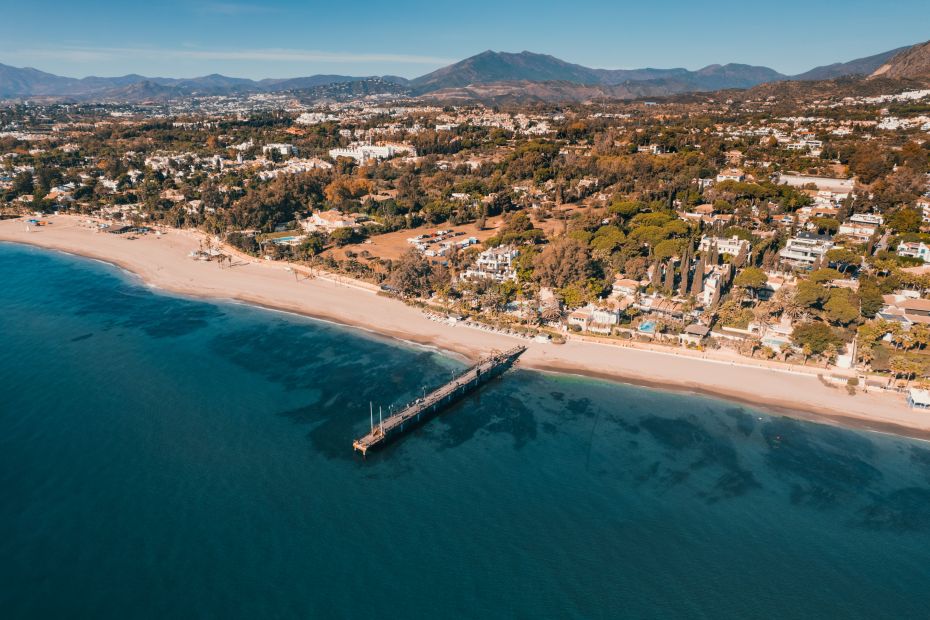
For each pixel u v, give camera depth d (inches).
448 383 4500.5
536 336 5349.4
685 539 2945.4
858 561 2827.3
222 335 5462.6
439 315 5940.0
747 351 4933.6
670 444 3784.5
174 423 3860.7
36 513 2950.3
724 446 3764.8
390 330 5634.8
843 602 2591.0
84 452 3491.6
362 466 3476.9
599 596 2588.6
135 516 2960.1
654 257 6776.6
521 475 3435.0
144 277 7386.8
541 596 2581.2
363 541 2866.6
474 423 4030.5
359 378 4601.4
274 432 3796.8
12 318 5792.3
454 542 2886.3
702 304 5733.3
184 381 4473.4
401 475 3410.4
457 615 2464.3
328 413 4047.7
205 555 2726.4
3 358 4785.9
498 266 6973.4
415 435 3865.7
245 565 2679.6
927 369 4375.0
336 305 6309.1
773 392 4414.4
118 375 4547.2
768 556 2844.5
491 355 4968.0
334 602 2503.7
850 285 5949.8
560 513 3112.7
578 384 4603.8
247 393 4311.0
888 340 4945.9
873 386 4424.2
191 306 6309.1
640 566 2768.2
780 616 2511.1
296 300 6486.2
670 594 2608.3
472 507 3147.1
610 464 3555.6
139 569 2628.0
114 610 2410.2
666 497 3257.9
